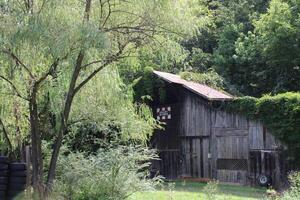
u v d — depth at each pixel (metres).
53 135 14.16
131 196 13.16
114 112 13.35
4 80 11.48
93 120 13.66
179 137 24.42
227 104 22.48
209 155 23.17
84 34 9.51
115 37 11.50
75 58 10.17
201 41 36.59
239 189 19.19
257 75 31.55
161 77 23.84
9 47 9.96
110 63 11.88
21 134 14.12
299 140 19.88
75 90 11.39
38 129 11.70
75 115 13.30
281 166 20.42
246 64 32.75
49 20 9.75
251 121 21.66
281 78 30.98
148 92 24.22
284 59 29.66
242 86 32.91
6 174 11.25
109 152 12.71
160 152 24.97
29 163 13.52
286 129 20.19
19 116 13.44
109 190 12.05
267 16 30.23
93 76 12.03
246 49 32.41
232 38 35.09
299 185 12.04
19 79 11.20
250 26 36.31
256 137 21.44
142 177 13.99
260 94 32.47
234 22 37.03
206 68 33.72
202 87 25.48
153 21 11.16
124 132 14.20
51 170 11.63
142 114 14.85
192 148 23.94
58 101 11.45
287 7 29.61
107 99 12.62
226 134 22.59
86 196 12.05
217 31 36.75
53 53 9.59
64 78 10.77
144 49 11.84
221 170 22.69
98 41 9.64
